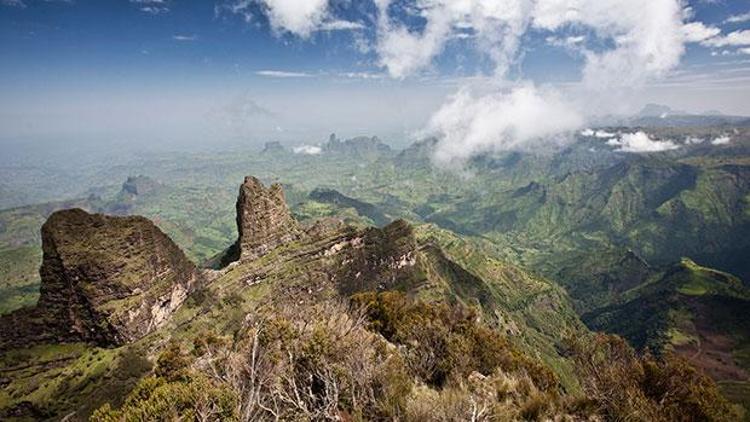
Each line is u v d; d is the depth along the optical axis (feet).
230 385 69.72
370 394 68.74
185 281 356.38
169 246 348.59
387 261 531.91
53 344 279.69
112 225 310.04
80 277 284.20
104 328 280.72
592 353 112.78
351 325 113.09
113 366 259.19
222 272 412.36
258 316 166.61
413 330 138.00
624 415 79.51
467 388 80.38
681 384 92.89
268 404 65.92
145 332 297.94
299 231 523.29
